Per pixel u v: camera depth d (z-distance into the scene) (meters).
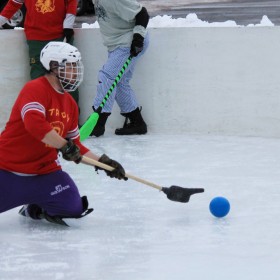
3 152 11.70
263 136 19.66
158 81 20.27
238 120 19.80
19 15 32.34
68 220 12.49
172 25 21.34
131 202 13.59
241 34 19.42
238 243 11.24
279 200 13.67
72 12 20.62
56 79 11.55
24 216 12.74
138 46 19.11
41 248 11.05
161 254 10.77
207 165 16.58
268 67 19.36
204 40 19.70
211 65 19.78
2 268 10.22
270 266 10.24
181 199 12.67
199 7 40.88
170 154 17.77
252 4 41.09
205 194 14.09
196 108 20.11
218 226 12.09
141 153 17.92
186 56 19.94
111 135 20.36
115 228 12.02
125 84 19.94
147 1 43.97
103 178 15.51
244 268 10.17
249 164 16.64
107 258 10.59
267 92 19.47
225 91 19.78
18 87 21.38
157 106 20.41
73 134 12.09
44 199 11.92
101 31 19.75
